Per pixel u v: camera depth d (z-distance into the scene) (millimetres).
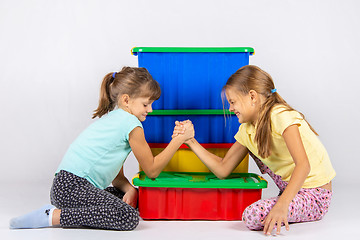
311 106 2414
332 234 1375
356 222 1520
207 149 1780
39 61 2404
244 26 2426
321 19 2414
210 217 1543
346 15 2408
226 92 1514
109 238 1311
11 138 2389
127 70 1604
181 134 1581
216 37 2424
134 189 1702
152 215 1541
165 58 1735
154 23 2424
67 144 2410
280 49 2420
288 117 1415
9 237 1315
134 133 1526
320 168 1521
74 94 2412
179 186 1516
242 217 1403
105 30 2416
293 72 2418
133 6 2424
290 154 1433
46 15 2406
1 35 2393
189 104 1751
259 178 1623
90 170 1509
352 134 2398
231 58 1738
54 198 1485
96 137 1538
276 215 1314
